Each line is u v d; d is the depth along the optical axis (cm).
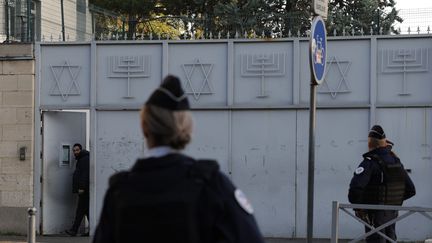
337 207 741
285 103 1160
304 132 1159
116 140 1200
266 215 1169
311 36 684
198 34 1574
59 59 1211
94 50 1200
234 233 270
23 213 1215
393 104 1132
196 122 1181
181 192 270
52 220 1238
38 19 1434
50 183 1237
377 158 744
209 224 270
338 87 1148
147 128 285
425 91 1127
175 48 1184
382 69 1138
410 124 1130
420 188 1124
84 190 1211
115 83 1199
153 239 269
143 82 1191
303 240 1146
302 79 1158
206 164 277
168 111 283
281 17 1839
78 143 1263
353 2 2027
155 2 2344
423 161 1126
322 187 1154
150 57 1190
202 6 2183
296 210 1162
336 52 1149
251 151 1173
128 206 275
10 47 1216
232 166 1174
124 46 1196
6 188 1220
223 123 1176
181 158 280
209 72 1175
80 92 1207
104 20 1614
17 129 1218
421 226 1115
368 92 1141
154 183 274
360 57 1143
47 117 1230
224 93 1174
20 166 1218
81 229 1273
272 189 1167
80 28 1564
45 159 1229
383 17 1811
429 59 1125
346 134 1148
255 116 1173
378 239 750
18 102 1216
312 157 699
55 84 1212
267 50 1166
